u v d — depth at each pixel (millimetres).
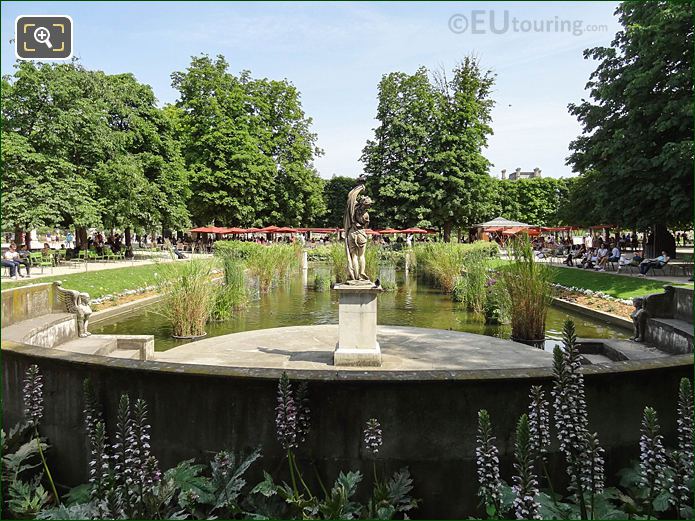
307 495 4121
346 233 7703
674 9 21047
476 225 47406
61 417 4727
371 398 4113
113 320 15156
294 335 10352
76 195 25812
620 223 24203
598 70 26547
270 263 22188
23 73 25750
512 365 8039
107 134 30578
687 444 3357
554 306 18766
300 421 3994
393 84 51375
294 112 52250
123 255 33500
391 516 3701
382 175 50250
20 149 24250
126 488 3389
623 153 22688
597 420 4227
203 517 3680
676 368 4293
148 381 4352
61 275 19516
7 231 25500
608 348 9070
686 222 22938
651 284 17984
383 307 17531
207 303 13398
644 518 3393
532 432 3520
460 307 17531
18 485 4027
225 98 45406
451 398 4125
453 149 47562
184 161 41875
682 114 19938
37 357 4781
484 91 49906
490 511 3445
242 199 44875
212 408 4238
